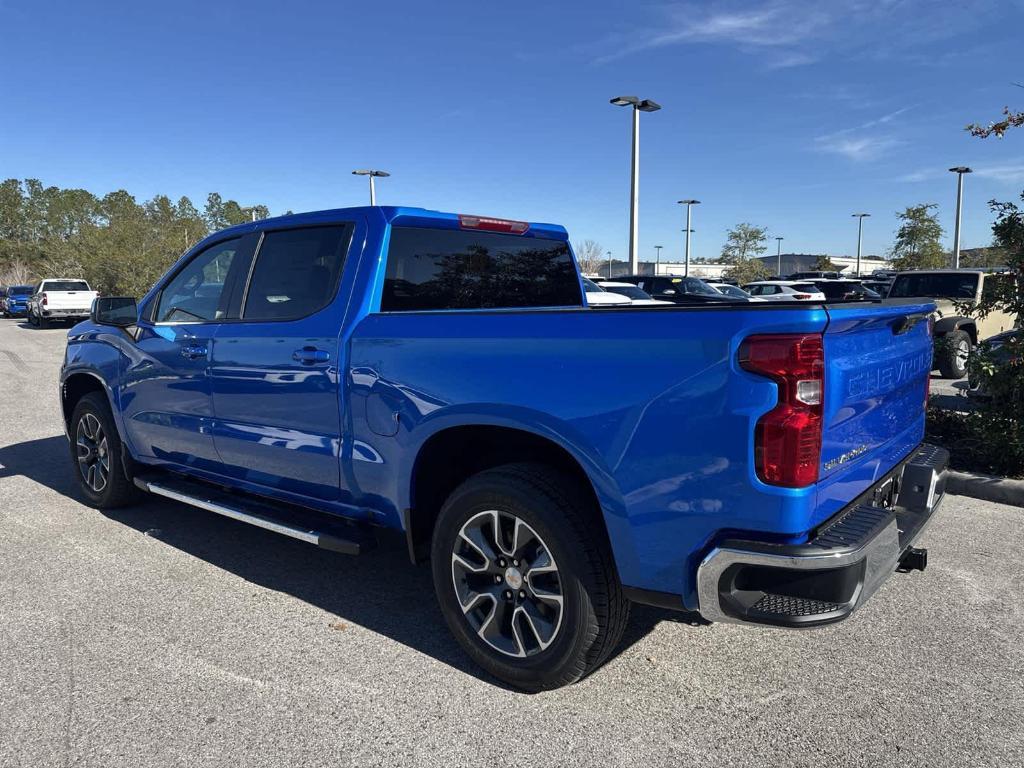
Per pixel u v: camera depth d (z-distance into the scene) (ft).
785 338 7.55
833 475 8.24
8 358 55.88
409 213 12.26
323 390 11.64
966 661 10.57
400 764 8.39
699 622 11.84
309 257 12.62
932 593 12.78
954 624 11.67
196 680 10.15
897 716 9.26
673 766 8.34
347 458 11.45
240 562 14.52
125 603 12.62
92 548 15.26
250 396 12.91
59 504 18.37
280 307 12.85
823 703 9.55
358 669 10.46
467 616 10.23
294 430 12.28
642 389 8.30
